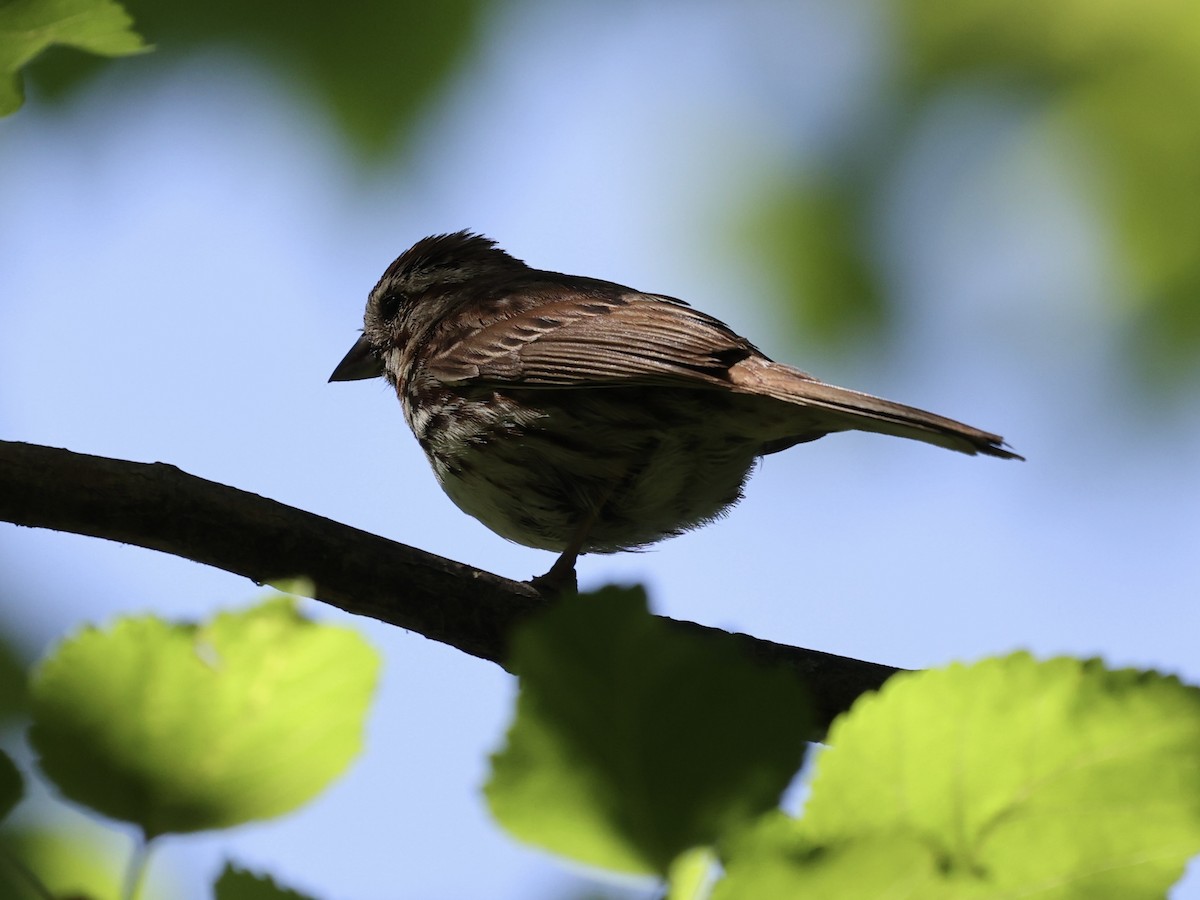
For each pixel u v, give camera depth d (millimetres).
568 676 2232
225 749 2312
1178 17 10172
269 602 2348
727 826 2229
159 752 2299
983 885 2277
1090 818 2295
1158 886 2285
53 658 2303
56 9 4086
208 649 2330
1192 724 2307
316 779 2316
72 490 7781
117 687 2301
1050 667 2334
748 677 2236
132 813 2277
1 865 2256
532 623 2236
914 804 2322
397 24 9594
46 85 9484
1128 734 2307
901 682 2346
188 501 7980
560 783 2227
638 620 2238
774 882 2234
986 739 2330
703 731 2230
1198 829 2297
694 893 2227
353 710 2340
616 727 2229
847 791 2328
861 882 2254
